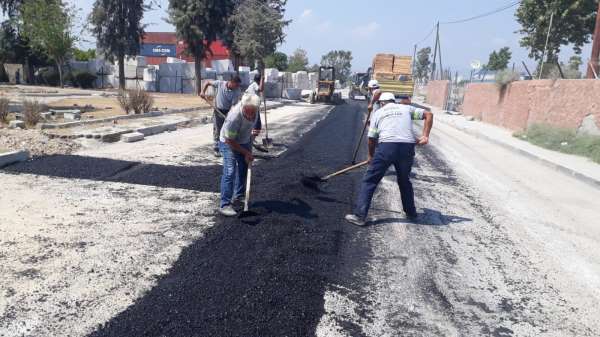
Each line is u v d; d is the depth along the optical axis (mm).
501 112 19562
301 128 14312
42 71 32969
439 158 10734
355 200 6316
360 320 3350
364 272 4145
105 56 31359
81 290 3436
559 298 3955
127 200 5648
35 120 10391
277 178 7039
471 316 3539
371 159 5555
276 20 30688
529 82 16781
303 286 3738
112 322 3047
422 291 3885
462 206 6645
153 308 3240
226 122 5008
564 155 12055
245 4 30656
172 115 15352
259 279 3764
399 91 24391
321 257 4332
